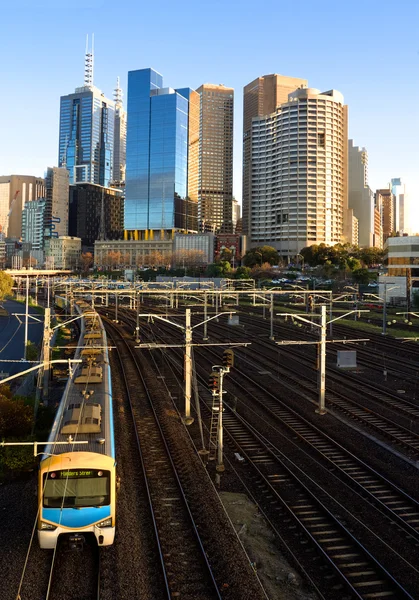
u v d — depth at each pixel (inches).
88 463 633.6
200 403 1379.2
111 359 2030.0
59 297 4734.3
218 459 902.4
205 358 2090.3
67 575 573.9
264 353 2191.2
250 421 1204.5
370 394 1441.9
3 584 551.5
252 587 546.3
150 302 4933.6
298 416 1224.8
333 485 837.2
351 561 614.2
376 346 2351.1
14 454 872.3
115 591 542.3
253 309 4168.3
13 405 1077.1
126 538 650.2
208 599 531.2
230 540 644.7
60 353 2114.9
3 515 722.8
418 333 2662.4
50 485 621.3
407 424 1167.6
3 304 5064.0
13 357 2311.8
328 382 1621.6
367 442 1048.8
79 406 825.5
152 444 1037.2
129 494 788.6
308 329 2965.1
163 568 576.1
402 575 584.1
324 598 546.9
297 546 654.5
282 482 850.1
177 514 724.0
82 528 613.6
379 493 806.5
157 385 1598.2
